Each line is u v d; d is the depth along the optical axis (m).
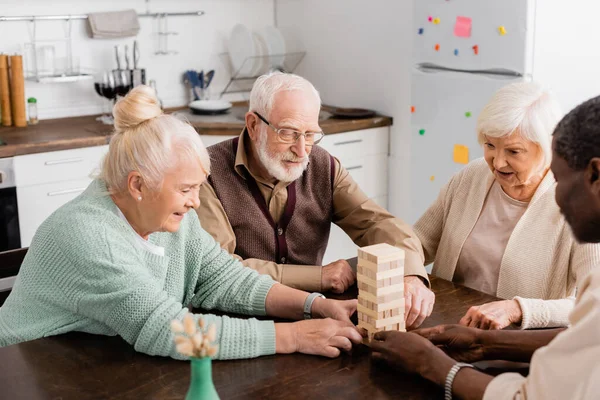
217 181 2.30
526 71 3.21
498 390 1.33
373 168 4.16
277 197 2.34
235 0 4.57
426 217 2.38
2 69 3.73
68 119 4.04
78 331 1.76
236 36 4.43
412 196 3.90
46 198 3.46
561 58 3.32
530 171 1.98
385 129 4.15
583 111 1.20
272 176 2.32
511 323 1.80
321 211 2.43
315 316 1.83
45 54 3.96
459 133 3.54
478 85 3.39
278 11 4.74
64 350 1.66
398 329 1.68
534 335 1.57
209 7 4.47
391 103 4.11
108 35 4.05
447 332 1.63
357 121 4.01
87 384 1.51
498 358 1.59
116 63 4.20
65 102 4.09
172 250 1.87
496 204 2.16
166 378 1.54
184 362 1.61
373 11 4.10
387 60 4.08
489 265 2.14
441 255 2.27
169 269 1.87
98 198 1.71
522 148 1.94
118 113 1.64
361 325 1.70
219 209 2.28
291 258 2.40
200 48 4.49
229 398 1.46
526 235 2.06
